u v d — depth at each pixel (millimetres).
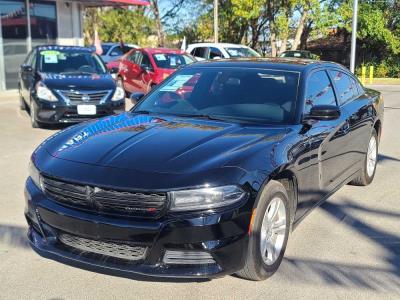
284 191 4051
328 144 4957
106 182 3531
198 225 3410
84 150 3963
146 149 3857
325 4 33000
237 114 4762
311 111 4629
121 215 3514
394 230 5129
